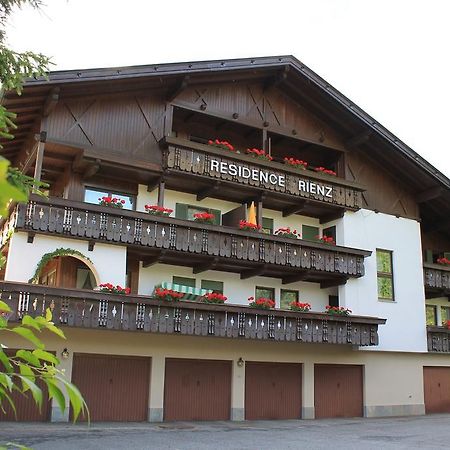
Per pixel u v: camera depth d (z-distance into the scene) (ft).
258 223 67.15
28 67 20.38
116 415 57.77
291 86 72.23
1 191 3.93
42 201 52.54
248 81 70.54
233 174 64.34
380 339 73.20
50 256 52.65
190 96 65.92
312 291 73.56
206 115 67.05
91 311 51.60
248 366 66.69
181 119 68.39
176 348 61.72
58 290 50.03
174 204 65.92
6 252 57.47
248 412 65.46
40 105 55.67
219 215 68.90
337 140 76.79
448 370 83.05
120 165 58.70
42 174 62.39
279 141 74.33
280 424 61.46
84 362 57.11
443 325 81.30
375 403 73.97
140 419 58.90
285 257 65.46
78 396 5.41
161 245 57.77
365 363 74.43
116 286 54.29
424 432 56.29
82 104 58.49
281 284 71.26
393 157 77.61
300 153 77.25
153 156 61.31
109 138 59.21
